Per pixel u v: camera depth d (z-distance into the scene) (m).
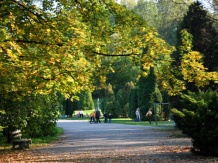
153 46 11.10
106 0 11.11
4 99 19.92
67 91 13.30
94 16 11.39
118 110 65.06
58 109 28.72
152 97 51.03
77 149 18.58
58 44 11.09
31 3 11.78
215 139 14.07
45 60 11.05
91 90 13.62
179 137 23.86
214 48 28.77
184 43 11.38
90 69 11.70
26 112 21.41
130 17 11.17
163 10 51.84
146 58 11.12
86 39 10.96
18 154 17.47
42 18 11.33
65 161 14.23
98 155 15.75
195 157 14.18
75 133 31.16
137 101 56.69
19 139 20.72
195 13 29.64
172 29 59.94
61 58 10.94
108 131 32.34
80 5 11.32
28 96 21.17
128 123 46.47
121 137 25.38
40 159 15.25
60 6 12.04
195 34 29.23
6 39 10.72
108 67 12.28
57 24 11.03
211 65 28.53
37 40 11.34
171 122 46.84
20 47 11.13
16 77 11.99
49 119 27.55
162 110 51.66
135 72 75.38
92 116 51.88
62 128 38.97
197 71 10.95
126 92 66.19
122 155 15.41
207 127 14.20
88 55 11.37
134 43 11.29
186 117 14.70
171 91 12.06
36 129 25.30
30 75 11.62
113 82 80.31
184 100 15.82
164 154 15.34
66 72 11.49
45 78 11.77
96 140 23.62
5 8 10.82
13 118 20.72
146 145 19.44
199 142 14.66
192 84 27.77
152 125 40.28
